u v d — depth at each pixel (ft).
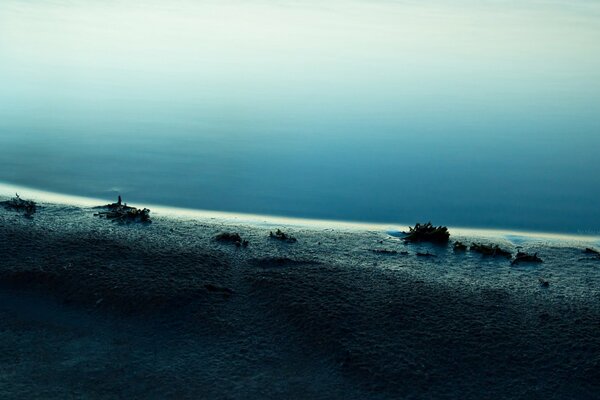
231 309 13.87
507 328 13.50
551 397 11.71
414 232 18.33
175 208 20.30
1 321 13.26
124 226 17.94
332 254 16.97
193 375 11.85
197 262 15.74
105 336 12.94
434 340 12.96
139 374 11.84
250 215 20.01
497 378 12.10
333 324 13.19
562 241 18.70
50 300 14.05
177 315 13.57
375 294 14.55
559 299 14.89
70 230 17.28
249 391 11.47
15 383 11.42
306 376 11.93
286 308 13.76
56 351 12.42
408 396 11.51
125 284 14.38
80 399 11.13
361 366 12.10
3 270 14.83
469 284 15.48
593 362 12.55
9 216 18.06
